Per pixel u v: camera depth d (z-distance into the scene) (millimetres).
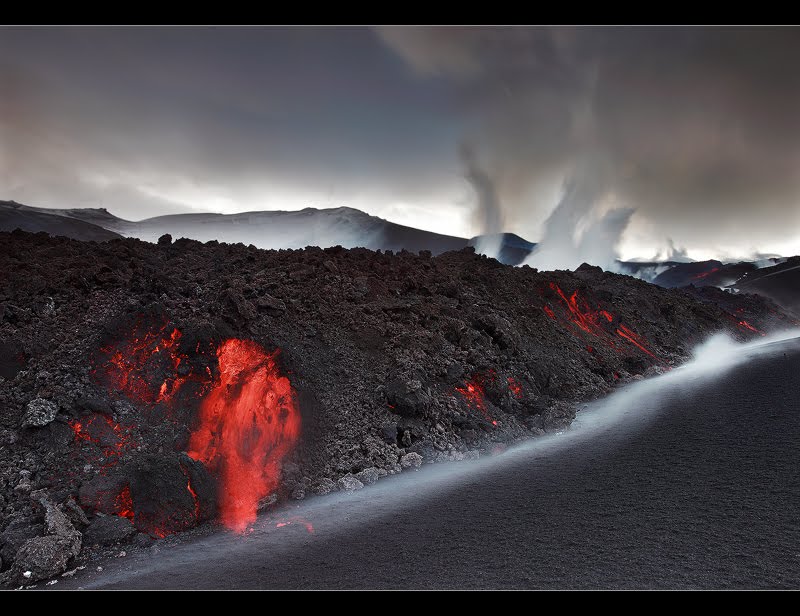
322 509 12266
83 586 9031
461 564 9344
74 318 15930
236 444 13258
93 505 11094
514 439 17500
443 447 15945
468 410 17906
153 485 11320
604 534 10234
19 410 12742
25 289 16781
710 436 16531
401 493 13094
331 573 9234
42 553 9375
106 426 12836
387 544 10320
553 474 14031
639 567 8883
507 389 19766
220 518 11719
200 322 15828
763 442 15492
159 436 12977
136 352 14656
